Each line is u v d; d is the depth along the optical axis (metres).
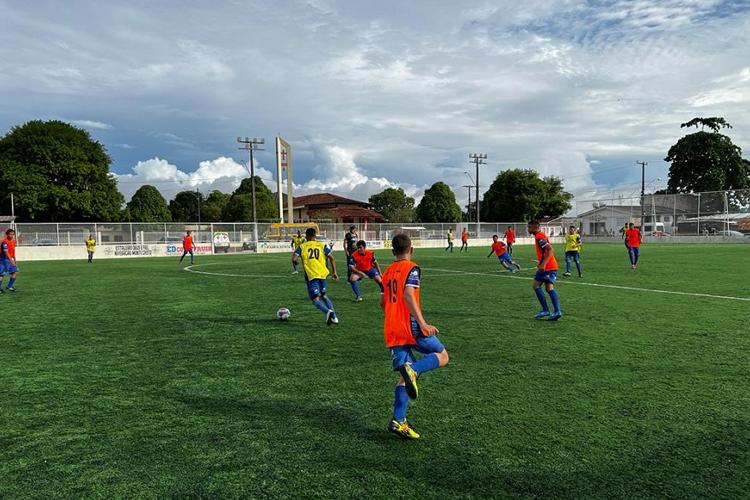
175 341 7.36
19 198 45.66
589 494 3.02
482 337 7.38
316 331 8.06
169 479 3.22
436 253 35.69
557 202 71.62
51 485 3.16
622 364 5.88
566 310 9.85
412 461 3.45
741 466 3.38
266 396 4.85
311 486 3.12
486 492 3.04
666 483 3.15
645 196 57.69
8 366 6.02
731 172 67.56
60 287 15.08
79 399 4.80
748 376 5.40
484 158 57.91
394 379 5.39
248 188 84.38
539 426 4.05
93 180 50.84
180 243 37.31
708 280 15.20
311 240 8.63
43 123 49.66
